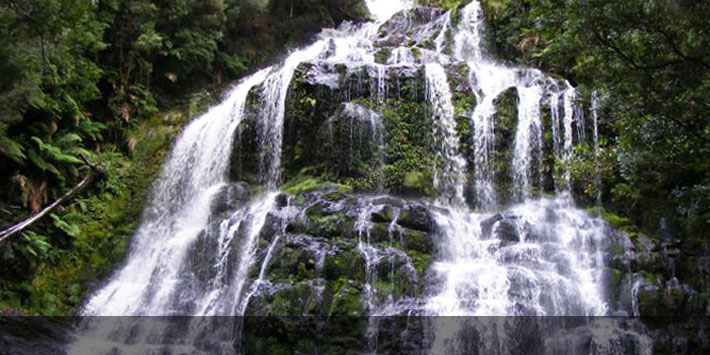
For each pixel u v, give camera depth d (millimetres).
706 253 9203
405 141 11398
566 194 10891
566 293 8469
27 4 7977
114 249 10930
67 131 11922
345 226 8969
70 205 11070
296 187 10555
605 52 6703
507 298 8234
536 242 9531
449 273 8570
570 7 6508
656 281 8742
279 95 12078
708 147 6520
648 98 6551
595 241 9453
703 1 5848
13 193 10234
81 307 9656
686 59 6148
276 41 19438
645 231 9836
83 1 8594
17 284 9445
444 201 10828
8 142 9648
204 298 9094
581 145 11211
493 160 11430
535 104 11906
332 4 21266
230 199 11117
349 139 11109
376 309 7988
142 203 12086
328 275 8359
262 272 8648
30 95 9281
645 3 6008
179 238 10586
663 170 7625
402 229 9055
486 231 9773
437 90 12117
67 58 10867
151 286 9750
